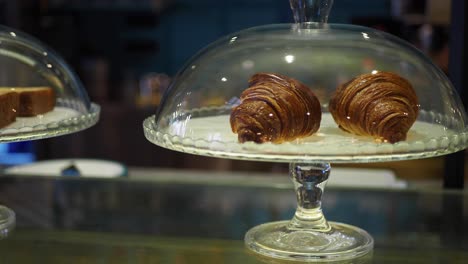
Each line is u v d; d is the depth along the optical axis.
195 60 0.97
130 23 3.25
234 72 0.92
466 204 1.08
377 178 1.30
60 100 1.09
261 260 0.89
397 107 0.85
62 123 0.97
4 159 2.56
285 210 1.06
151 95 2.97
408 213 1.04
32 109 1.03
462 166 1.12
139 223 1.01
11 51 1.08
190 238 0.96
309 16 0.97
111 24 3.24
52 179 1.23
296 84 0.87
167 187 1.18
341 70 0.90
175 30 3.26
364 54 0.92
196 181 1.21
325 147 0.81
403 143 0.82
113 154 2.84
